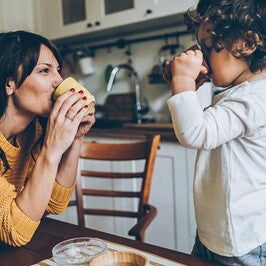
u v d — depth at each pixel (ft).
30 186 2.80
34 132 3.74
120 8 8.16
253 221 2.86
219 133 2.59
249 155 2.82
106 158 5.47
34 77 3.09
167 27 8.67
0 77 3.10
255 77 2.89
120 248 2.79
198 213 3.10
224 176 2.88
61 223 3.48
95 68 10.21
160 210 7.20
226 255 2.92
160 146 7.02
